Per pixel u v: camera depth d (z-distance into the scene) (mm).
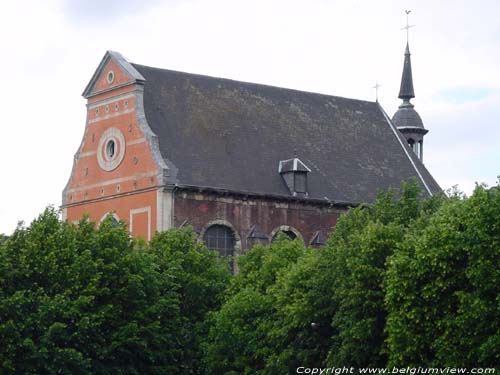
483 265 41312
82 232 55125
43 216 55125
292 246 57750
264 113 78312
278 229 73312
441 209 46094
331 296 48531
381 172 81188
